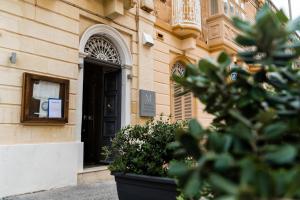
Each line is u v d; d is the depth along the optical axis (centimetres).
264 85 166
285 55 137
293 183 97
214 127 178
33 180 543
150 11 856
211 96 155
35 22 577
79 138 642
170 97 936
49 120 577
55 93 597
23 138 541
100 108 804
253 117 139
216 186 109
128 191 358
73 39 643
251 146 123
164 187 323
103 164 757
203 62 146
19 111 538
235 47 1173
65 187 589
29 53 561
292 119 129
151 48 848
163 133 367
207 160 118
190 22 956
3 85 519
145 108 796
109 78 798
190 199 199
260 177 100
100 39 734
